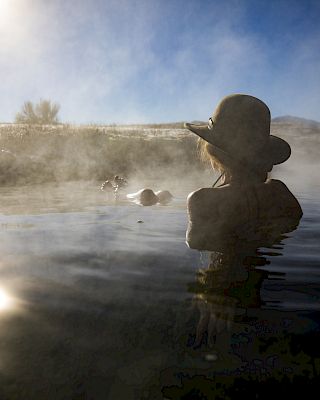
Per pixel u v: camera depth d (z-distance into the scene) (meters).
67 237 2.55
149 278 1.72
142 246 2.28
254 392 0.96
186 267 1.85
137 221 3.11
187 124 2.26
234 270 1.77
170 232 2.67
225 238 2.12
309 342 1.17
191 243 2.17
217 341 1.18
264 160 2.21
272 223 2.25
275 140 2.29
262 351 1.12
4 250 2.23
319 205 3.69
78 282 1.70
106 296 1.53
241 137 2.17
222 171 2.30
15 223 3.05
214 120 2.23
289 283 1.59
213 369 1.05
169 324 1.29
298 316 1.32
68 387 0.99
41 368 1.07
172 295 1.53
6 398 0.95
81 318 1.35
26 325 1.30
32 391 0.98
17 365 1.08
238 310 1.38
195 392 0.96
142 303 1.46
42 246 2.32
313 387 0.98
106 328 1.28
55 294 1.56
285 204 2.36
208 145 2.25
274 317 1.32
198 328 1.26
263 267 1.79
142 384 1.00
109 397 0.96
